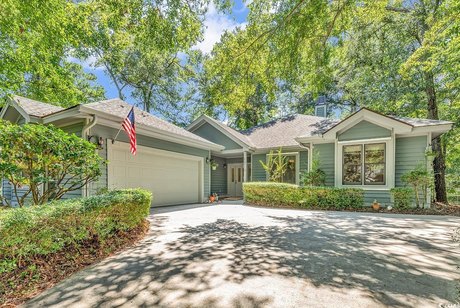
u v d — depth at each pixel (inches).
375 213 326.6
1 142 159.5
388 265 137.8
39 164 179.8
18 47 289.1
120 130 315.9
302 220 277.7
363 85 535.8
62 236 145.0
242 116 919.0
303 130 577.0
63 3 241.8
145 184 367.2
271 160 503.8
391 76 489.4
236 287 112.4
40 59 318.3
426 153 346.9
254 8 260.1
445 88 455.5
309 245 178.2
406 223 256.2
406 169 365.4
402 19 448.8
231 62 295.0
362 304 96.6
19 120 375.2
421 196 343.6
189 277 124.1
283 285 113.9
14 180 174.1
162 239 198.5
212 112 897.5
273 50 281.7
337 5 252.4
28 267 125.0
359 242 185.0
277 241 189.9
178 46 253.8
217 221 274.5
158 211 352.2
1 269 112.6
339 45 293.9
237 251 165.5
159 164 396.5
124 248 175.3
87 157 201.9
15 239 118.3
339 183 400.8
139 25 236.8
